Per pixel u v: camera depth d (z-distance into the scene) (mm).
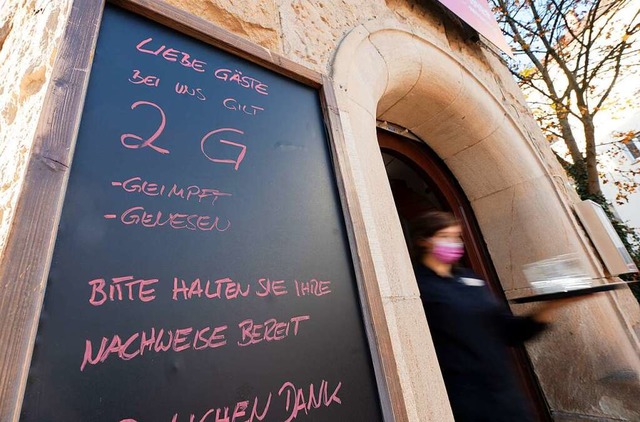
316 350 723
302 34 1260
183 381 558
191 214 696
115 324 538
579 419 1955
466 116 2234
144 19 827
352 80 1316
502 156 2352
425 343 972
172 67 823
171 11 849
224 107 866
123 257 588
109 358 515
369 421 717
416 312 1010
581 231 2320
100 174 625
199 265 658
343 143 1056
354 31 1505
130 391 512
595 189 5895
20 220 509
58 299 507
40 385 454
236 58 960
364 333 815
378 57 1567
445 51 2102
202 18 917
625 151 9719
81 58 676
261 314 688
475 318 1582
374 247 993
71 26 691
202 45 906
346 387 723
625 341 1951
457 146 2428
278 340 685
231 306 660
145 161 688
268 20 1157
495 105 2379
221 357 609
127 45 773
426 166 2510
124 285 570
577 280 2027
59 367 475
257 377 629
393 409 736
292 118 999
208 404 564
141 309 569
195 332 602
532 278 2199
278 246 783
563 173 2865
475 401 1488
